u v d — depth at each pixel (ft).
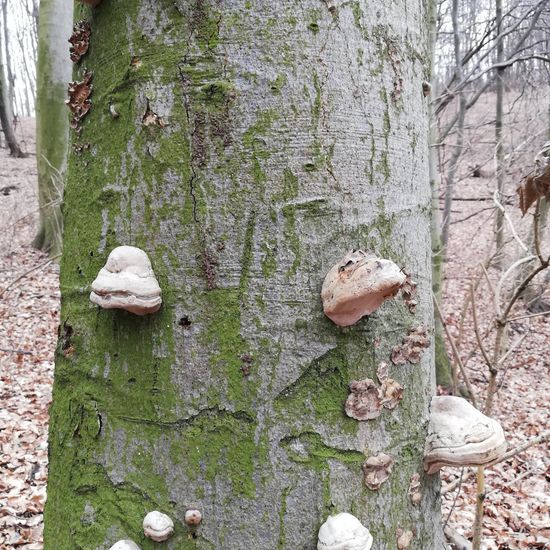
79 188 4.53
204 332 3.91
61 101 35.19
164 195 3.98
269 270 3.87
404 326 4.30
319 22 3.93
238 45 3.88
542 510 15.05
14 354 23.86
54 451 4.60
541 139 26.27
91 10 4.48
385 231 4.16
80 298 4.41
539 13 29.45
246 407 3.86
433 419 4.52
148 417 4.00
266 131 3.87
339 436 3.94
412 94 4.45
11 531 12.55
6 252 36.37
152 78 4.02
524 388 24.76
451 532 9.74
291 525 3.82
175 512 3.90
